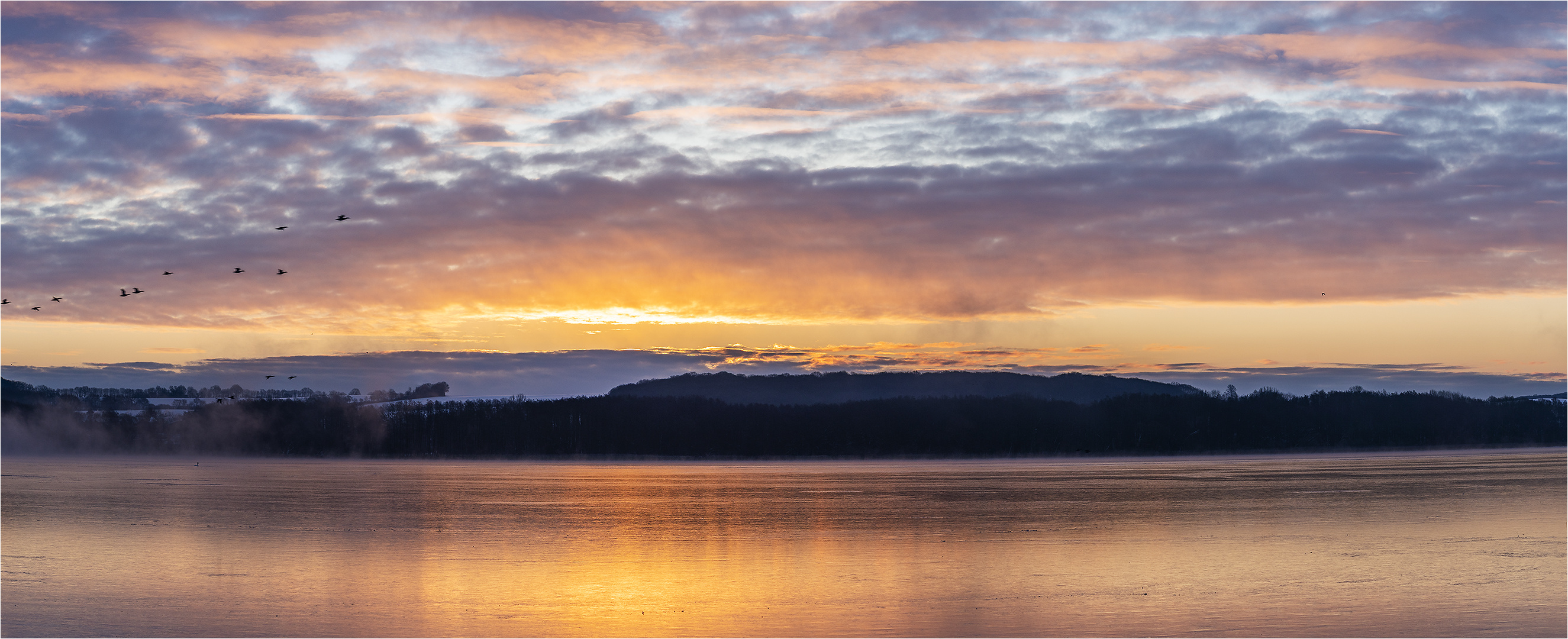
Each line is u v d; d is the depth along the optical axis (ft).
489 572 131.44
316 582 122.42
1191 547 151.43
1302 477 319.47
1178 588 116.67
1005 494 258.57
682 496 256.93
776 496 256.32
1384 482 290.76
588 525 189.47
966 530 178.19
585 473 377.30
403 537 169.07
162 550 149.89
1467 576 123.54
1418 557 138.82
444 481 320.29
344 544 158.51
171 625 98.63
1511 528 171.94
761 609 106.63
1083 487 282.56
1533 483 277.03
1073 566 133.69
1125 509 213.46
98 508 214.48
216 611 104.88
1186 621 99.60
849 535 170.71
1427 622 98.32
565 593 116.06
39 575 125.39
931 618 101.65
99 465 414.41
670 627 98.53
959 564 136.77
